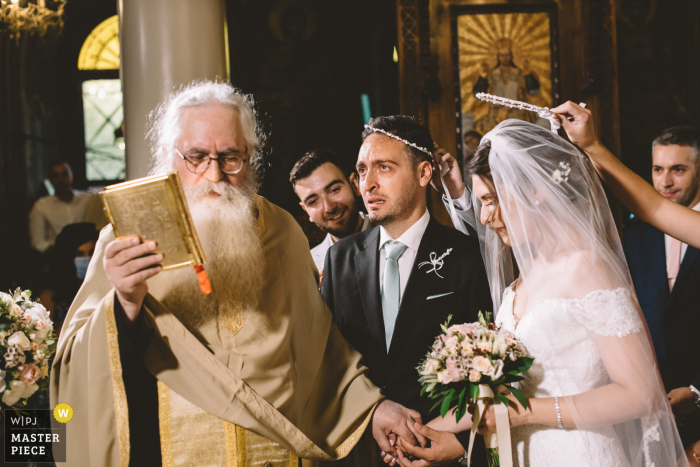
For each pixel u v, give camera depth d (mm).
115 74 11664
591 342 1776
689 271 2838
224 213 1858
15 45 10164
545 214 1861
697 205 3102
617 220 6578
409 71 7496
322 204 3592
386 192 2369
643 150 9758
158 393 1833
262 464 1854
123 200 1506
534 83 7664
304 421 2025
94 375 1684
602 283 1764
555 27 7645
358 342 2377
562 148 1917
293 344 2020
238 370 1821
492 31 7645
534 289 1863
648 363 1699
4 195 9977
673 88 9836
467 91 7641
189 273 1873
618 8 9836
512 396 1834
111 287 1867
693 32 9656
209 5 4574
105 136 11656
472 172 2104
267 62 10414
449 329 1894
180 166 1893
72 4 11352
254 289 1921
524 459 1862
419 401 2229
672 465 1713
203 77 4492
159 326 1764
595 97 7449
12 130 10148
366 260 2498
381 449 2154
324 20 10484
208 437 1809
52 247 9477
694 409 2457
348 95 10445
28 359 2256
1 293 2297
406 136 2385
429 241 2436
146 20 4449
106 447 1681
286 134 10344
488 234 2312
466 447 2049
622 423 1834
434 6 7625
